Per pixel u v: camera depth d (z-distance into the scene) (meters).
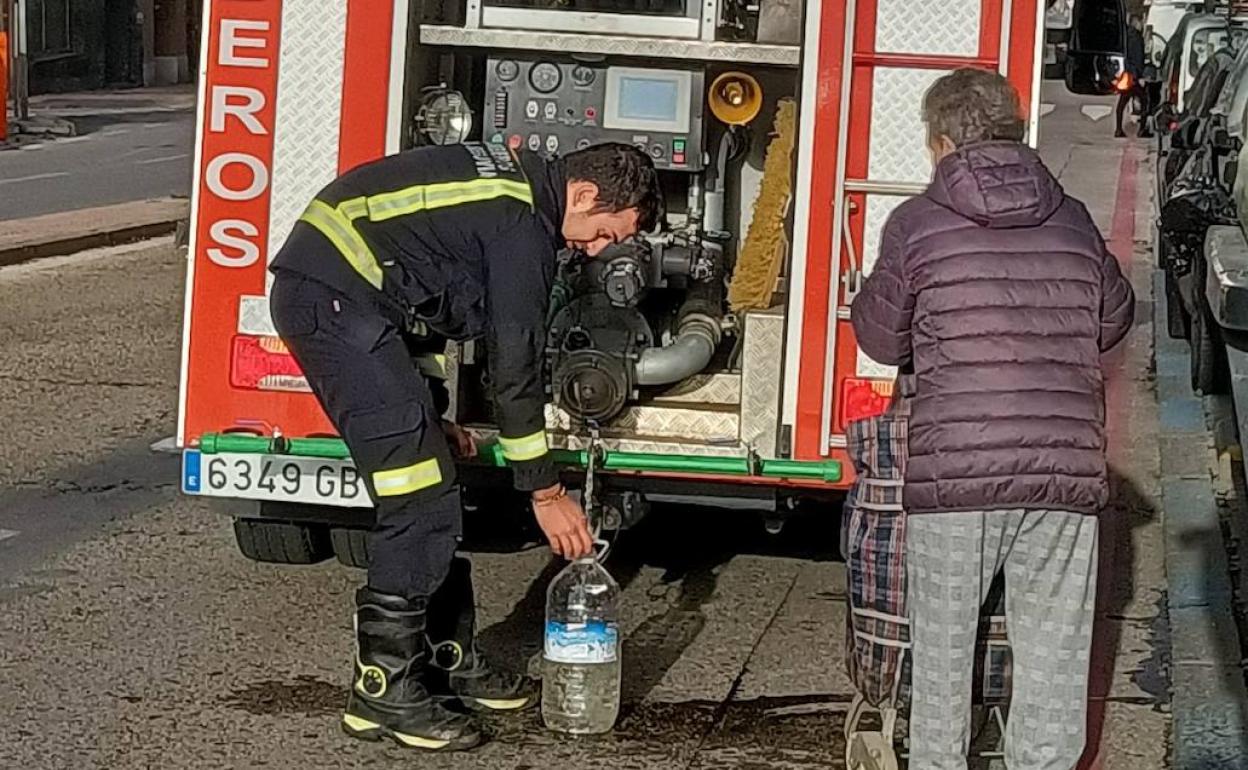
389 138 6.06
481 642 6.30
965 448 4.34
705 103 6.65
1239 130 10.41
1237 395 8.55
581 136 6.64
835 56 5.86
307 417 6.13
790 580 7.17
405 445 5.06
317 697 5.73
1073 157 26.36
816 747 5.45
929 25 5.84
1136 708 5.92
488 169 5.07
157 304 13.29
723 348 6.66
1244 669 6.25
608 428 6.38
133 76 41.50
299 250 5.08
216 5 6.05
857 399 5.98
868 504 4.66
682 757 5.34
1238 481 8.91
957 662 4.47
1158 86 28.36
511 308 4.98
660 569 7.27
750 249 6.43
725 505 6.23
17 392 10.20
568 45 6.36
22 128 27.52
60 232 16.12
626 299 6.32
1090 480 4.38
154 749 5.28
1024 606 4.53
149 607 6.57
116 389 10.34
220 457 6.11
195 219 6.12
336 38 6.05
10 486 8.27
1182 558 7.61
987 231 4.41
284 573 7.04
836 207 5.91
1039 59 5.82
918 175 5.89
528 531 7.66
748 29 6.63
